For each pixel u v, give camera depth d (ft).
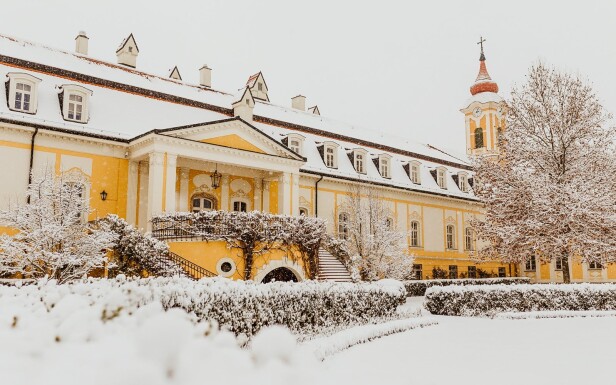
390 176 124.67
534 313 62.49
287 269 81.30
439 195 132.36
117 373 3.85
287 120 117.39
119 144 80.12
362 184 113.39
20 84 74.84
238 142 85.97
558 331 49.65
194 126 79.61
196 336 4.93
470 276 139.44
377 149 131.13
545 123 86.28
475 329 51.60
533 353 37.11
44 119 74.59
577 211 75.10
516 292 66.18
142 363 3.90
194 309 36.55
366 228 95.81
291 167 92.79
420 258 127.13
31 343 6.25
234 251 71.67
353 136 131.54
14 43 85.92
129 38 106.22
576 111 83.76
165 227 72.02
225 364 4.18
